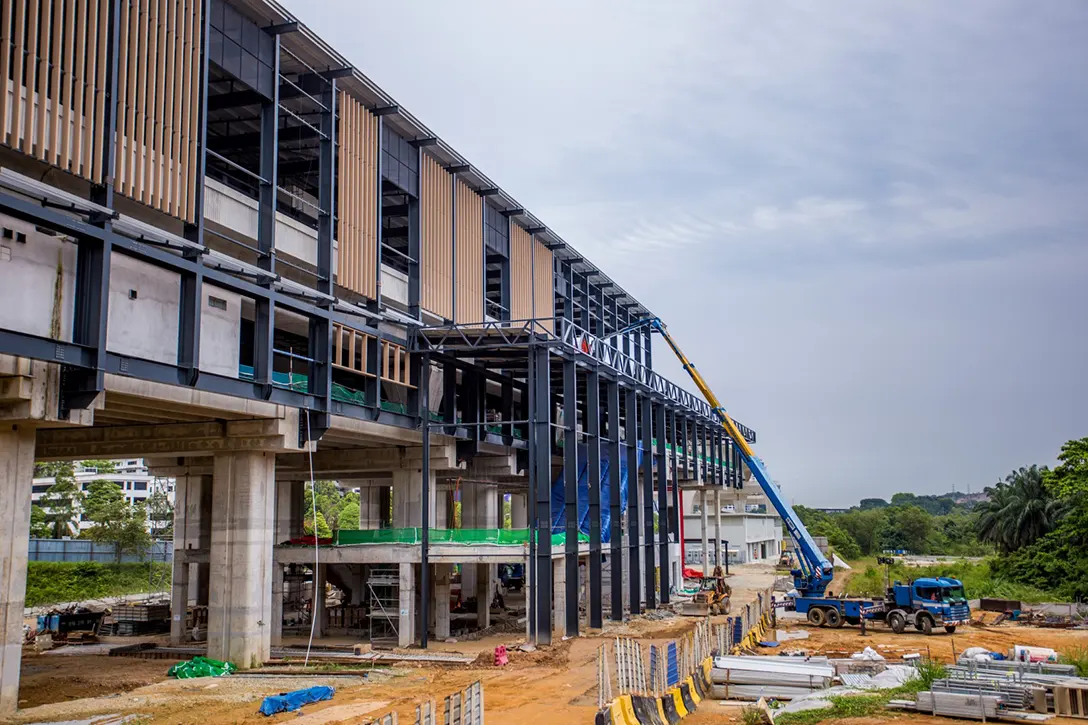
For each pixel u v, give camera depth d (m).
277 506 58.09
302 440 38.22
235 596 36.66
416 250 46.81
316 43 38.12
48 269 26.77
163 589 84.56
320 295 38.22
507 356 49.62
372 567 50.00
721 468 91.75
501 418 59.19
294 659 38.53
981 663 30.67
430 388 50.66
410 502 48.84
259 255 35.88
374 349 43.03
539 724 25.48
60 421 27.22
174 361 31.20
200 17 32.50
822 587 52.81
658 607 63.31
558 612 46.41
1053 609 57.03
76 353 27.09
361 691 31.34
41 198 26.23
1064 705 25.36
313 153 47.16
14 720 26.20
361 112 42.38
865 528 157.25
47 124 26.23
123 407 33.62
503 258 57.00
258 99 37.06
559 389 61.41
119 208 31.80
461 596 67.38
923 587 47.78
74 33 27.16
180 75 31.42
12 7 25.50
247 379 34.25
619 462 55.56
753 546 130.00
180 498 46.97
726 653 34.53
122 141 28.69
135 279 29.83
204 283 32.88
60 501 100.50
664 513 65.69
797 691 28.55
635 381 59.28
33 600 74.06
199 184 32.12
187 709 28.05
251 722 26.19
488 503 58.47
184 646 44.69
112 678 34.62
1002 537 84.81
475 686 19.75
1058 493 70.00
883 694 27.52
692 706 26.67
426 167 47.91
